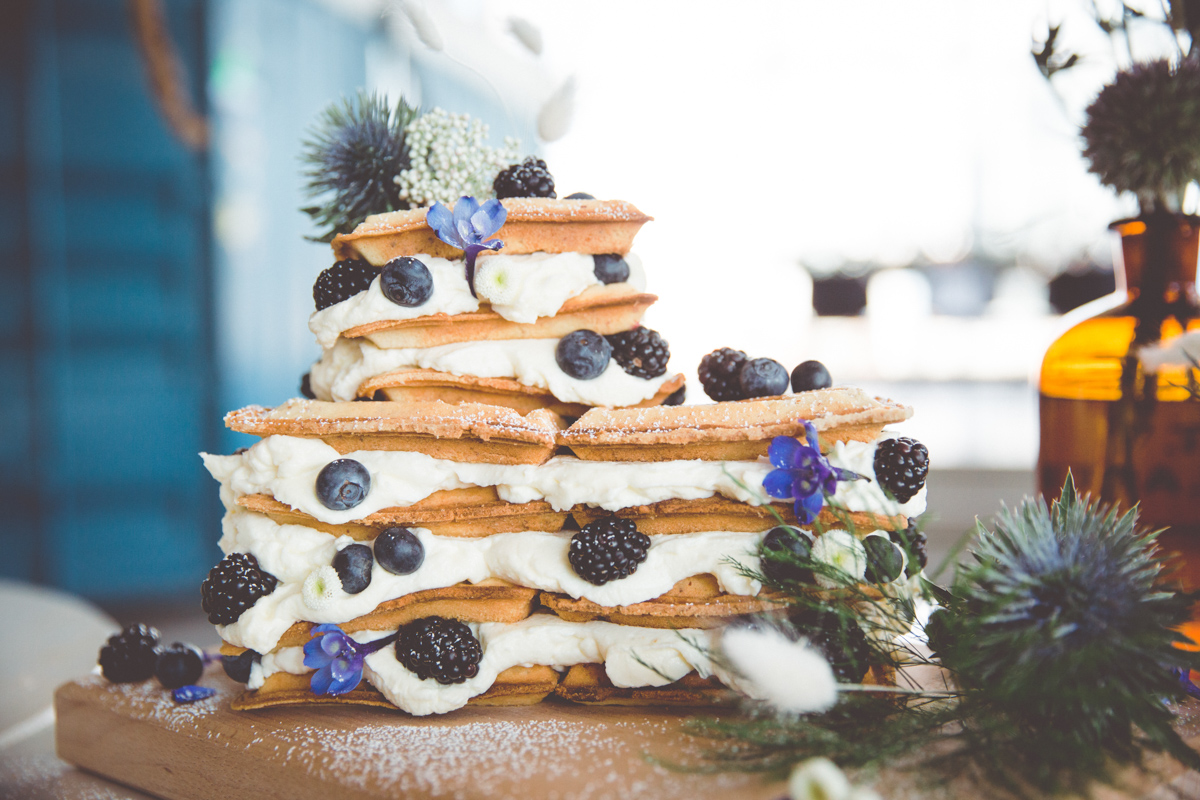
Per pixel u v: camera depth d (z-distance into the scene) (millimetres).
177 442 1003
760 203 1253
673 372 416
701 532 381
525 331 396
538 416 384
